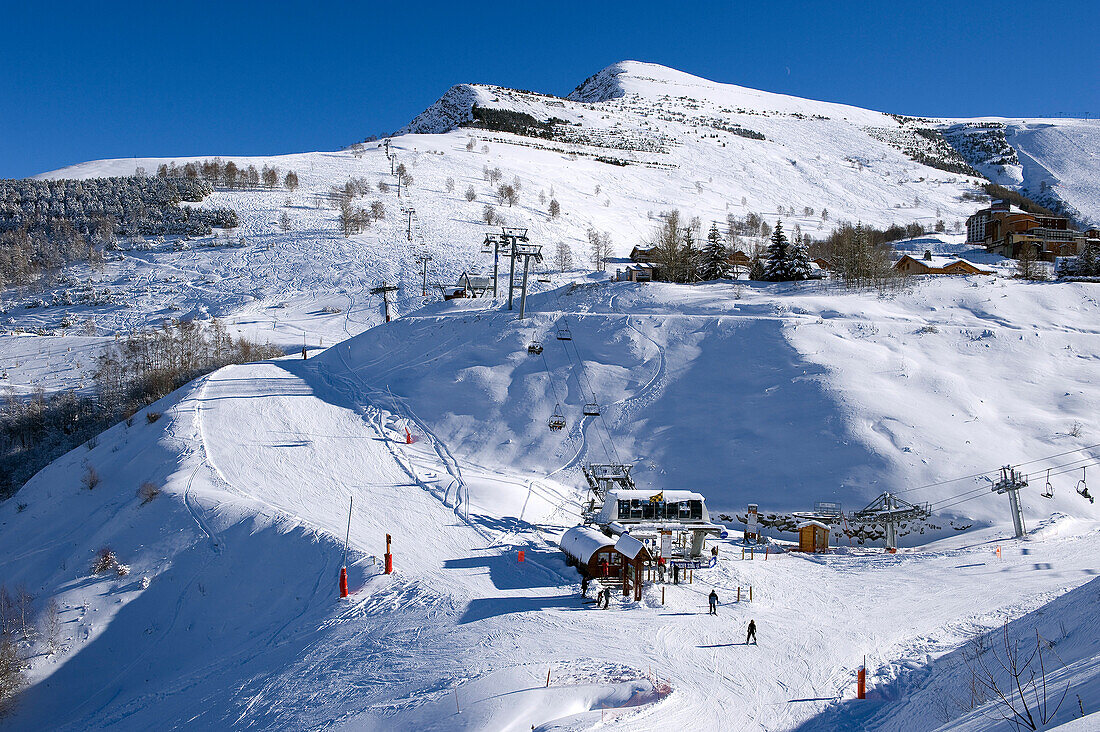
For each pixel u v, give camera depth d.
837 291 71.69
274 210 150.62
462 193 172.50
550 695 21.88
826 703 21.77
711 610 30.70
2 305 113.38
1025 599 29.91
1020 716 11.02
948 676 20.61
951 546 39.66
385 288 92.25
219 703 26.77
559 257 129.12
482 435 54.78
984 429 48.22
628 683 22.89
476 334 67.00
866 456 46.19
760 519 44.59
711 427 51.72
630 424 53.59
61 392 78.00
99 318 105.38
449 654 26.55
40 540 45.16
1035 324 61.00
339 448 52.84
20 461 67.38
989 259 105.81
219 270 122.06
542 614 30.62
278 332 96.44
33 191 158.12
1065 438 47.19
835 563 38.56
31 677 33.00
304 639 30.81
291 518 41.53
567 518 45.81
